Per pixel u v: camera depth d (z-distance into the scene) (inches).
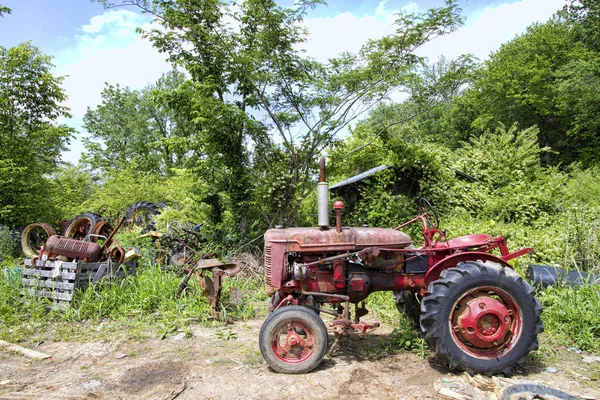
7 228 379.9
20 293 212.5
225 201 351.6
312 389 123.7
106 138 1206.9
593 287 177.9
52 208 452.1
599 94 749.9
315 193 426.9
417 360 146.1
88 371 140.3
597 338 158.6
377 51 322.3
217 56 325.4
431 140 1029.8
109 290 211.3
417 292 162.2
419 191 429.1
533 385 117.2
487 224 329.4
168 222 376.2
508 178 492.1
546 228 346.0
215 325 191.2
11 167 402.6
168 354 155.7
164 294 218.2
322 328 135.9
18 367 144.2
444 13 299.3
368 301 219.8
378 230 154.8
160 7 316.2
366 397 118.5
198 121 308.7
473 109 1068.5
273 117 328.2
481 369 129.8
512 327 134.1
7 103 427.5
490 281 131.6
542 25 1012.5
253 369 139.9
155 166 1138.0
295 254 155.3
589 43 910.4
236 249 323.3
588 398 116.3
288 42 325.1
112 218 358.3
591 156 810.2
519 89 898.1
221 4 311.7
